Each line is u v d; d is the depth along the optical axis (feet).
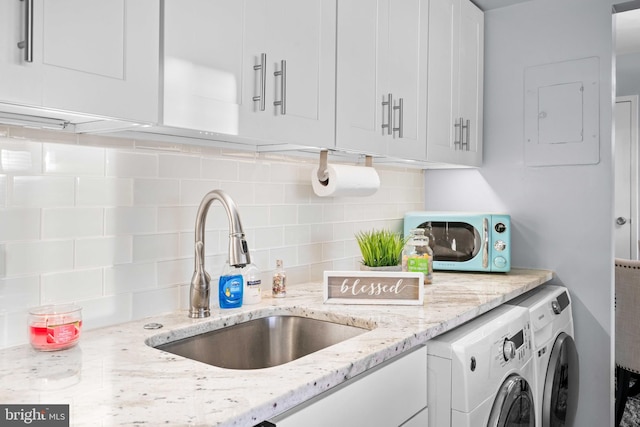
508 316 5.75
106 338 4.09
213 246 5.38
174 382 3.18
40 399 2.88
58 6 2.96
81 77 3.08
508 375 5.38
